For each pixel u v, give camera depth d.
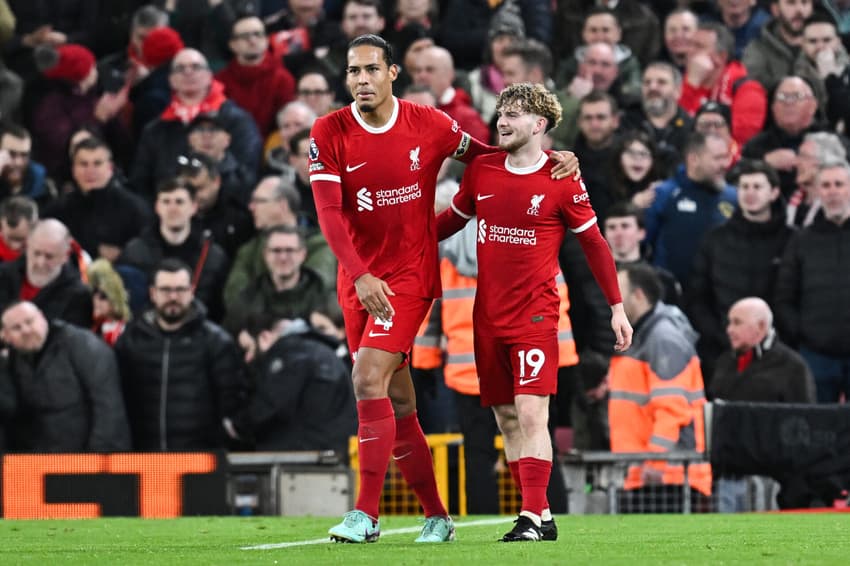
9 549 18.56
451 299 28.00
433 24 49.12
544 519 19.44
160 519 29.06
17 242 41.09
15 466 31.06
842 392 38.66
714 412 32.41
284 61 48.81
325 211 18.97
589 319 39.31
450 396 34.88
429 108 19.56
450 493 31.30
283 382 34.72
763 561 14.93
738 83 46.97
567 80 48.06
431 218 19.56
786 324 38.72
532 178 19.30
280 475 32.16
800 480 32.88
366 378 18.67
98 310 38.25
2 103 47.62
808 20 46.72
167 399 35.84
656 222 40.94
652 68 45.38
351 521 18.50
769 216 39.16
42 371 34.97
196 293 40.41
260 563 14.80
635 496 31.98
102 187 42.75
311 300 38.69
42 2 51.16
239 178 43.91
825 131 43.56
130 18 51.12
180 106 45.06
